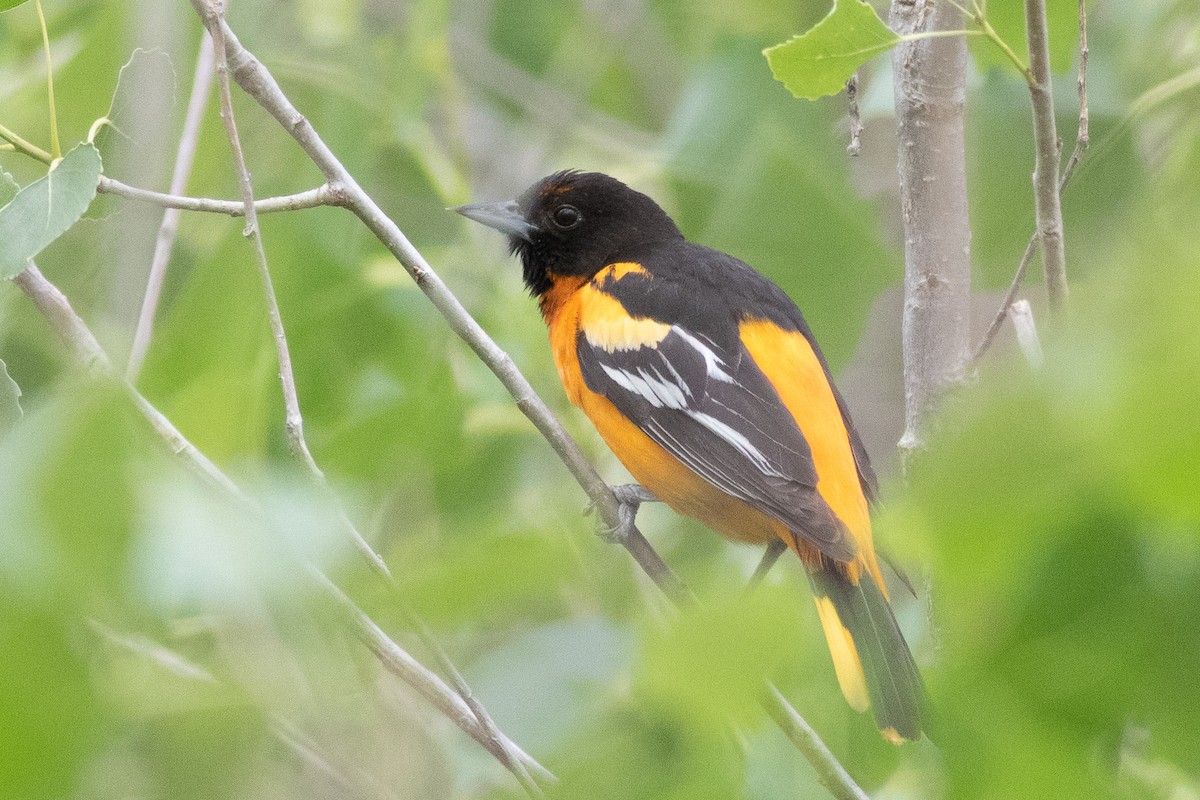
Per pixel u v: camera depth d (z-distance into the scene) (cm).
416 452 1028
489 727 584
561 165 1340
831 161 1154
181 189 959
